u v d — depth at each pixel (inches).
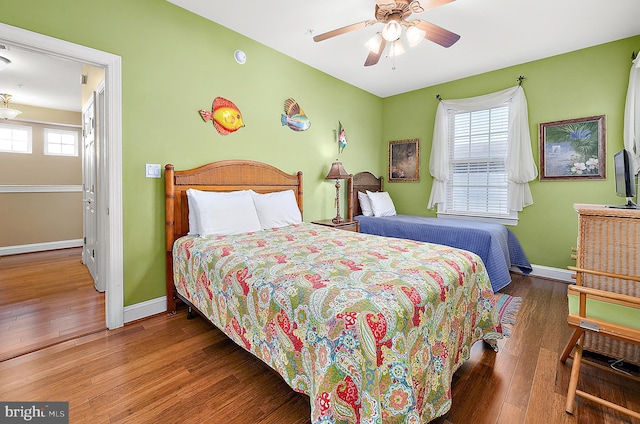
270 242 86.2
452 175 167.5
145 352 75.1
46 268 144.5
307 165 145.9
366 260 66.9
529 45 121.8
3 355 72.9
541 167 136.8
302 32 113.5
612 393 60.7
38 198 179.6
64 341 79.9
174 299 98.4
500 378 65.6
